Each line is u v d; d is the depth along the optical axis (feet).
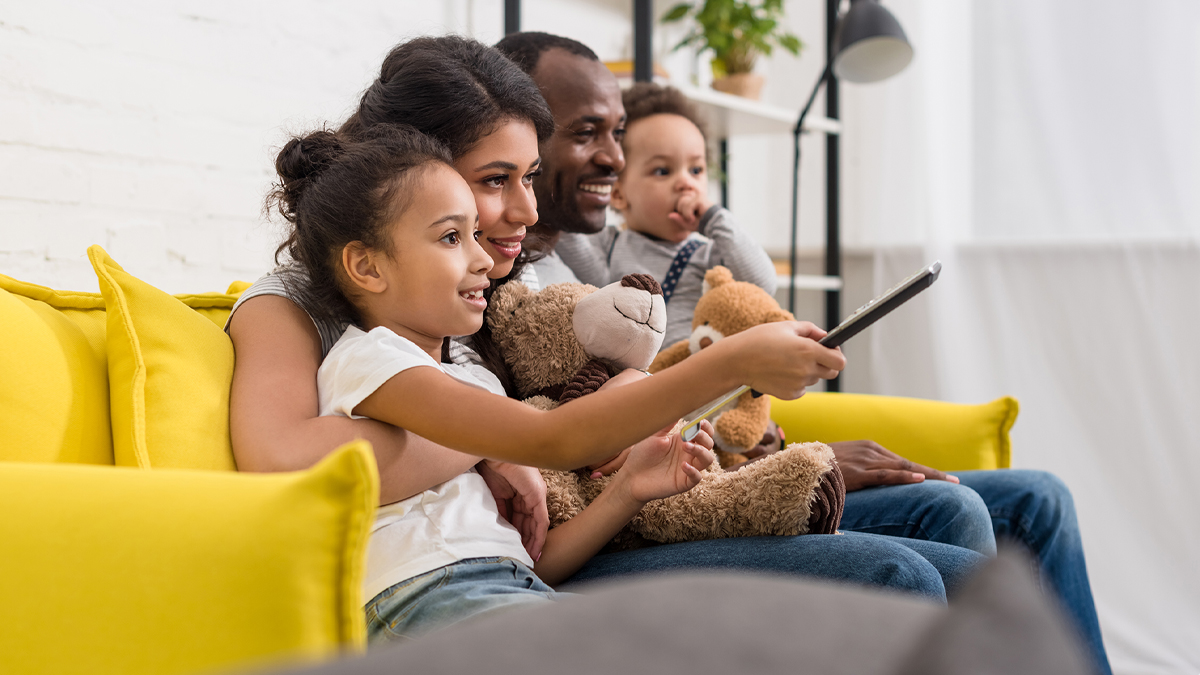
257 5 4.88
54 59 3.96
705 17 7.52
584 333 2.92
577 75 4.44
